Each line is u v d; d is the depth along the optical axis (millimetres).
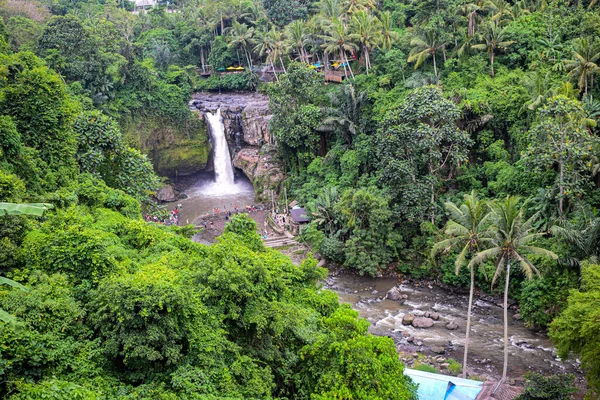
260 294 25297
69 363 21609
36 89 41438
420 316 43875
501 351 38156
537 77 50281
